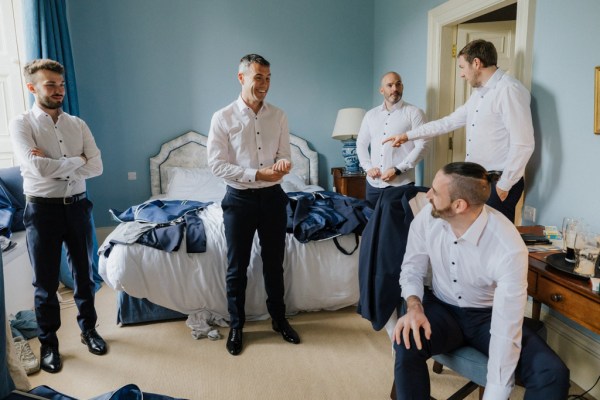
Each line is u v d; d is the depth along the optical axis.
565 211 2.11
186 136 4.33
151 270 2.45
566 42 2.06
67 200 2.10
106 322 2.67
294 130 4.65
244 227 2.21
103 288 3.27
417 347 1.44
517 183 2.17
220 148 2.17
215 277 2.53
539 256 1.76
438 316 1.58
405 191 1.75
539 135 2.27
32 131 2.02
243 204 2.18
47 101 2.00
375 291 1.71
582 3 1.96
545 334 1.63
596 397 1.92
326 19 4.52
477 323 1.56
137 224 2.65
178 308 2.54
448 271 1.59
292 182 4.18
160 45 4.20
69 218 2.13
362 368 2.14
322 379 2.05
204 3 4.23
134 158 4.31
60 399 1.19
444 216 1.46
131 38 4.12
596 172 1.92
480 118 2.25
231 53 4.37
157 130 4.32
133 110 4.23
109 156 4.24
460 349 1.57
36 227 2.05
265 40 4.42
